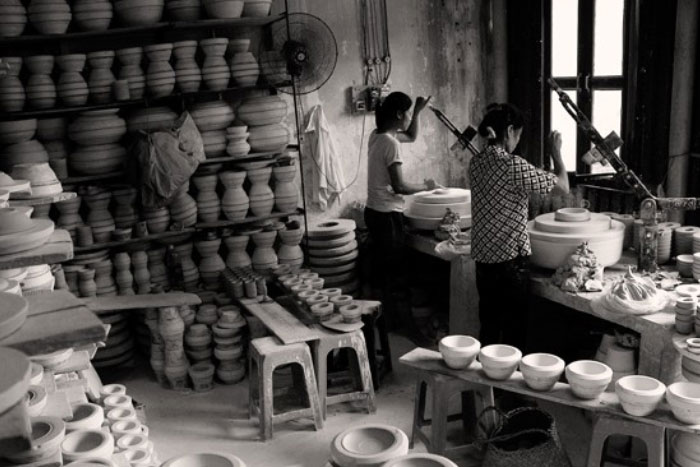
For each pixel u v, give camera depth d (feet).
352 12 16.63
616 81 13.94
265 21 14.94
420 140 17.93
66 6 13.53
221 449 11.04
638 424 8.13
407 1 17.13
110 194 14.37
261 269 15.60
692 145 12.64
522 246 11.03
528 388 8.96
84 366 6.89
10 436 4.05
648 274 11.10
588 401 8.52
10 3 13.14
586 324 12.91
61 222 14.25
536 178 10.60
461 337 9.87
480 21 17.87
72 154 14.26
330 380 13.10
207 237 15.24
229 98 16.25
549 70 15.89
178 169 13.88
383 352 13.28
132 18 13.91
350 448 5.93
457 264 13.08
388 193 14.71
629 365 10.19
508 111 10.96
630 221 12.54
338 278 15.62
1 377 3.34
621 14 13.74
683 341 8.73
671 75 12.58
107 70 14.08
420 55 17.49
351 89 16.93
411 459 5.55
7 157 13.61
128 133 14.97
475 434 10.00
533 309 12.71
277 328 11.89
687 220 12.91
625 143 13.79
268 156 15.69
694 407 7.66
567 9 15.16
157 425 12.00
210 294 14.87
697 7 12.08
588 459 8.52
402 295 15.42
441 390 9.48
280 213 15.78
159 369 13.69
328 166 16.72
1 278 5.41
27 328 3.98
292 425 11.69
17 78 13.57
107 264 14.40
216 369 13.78
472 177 11.18
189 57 14.56
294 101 15.33
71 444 6.76
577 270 10.82
